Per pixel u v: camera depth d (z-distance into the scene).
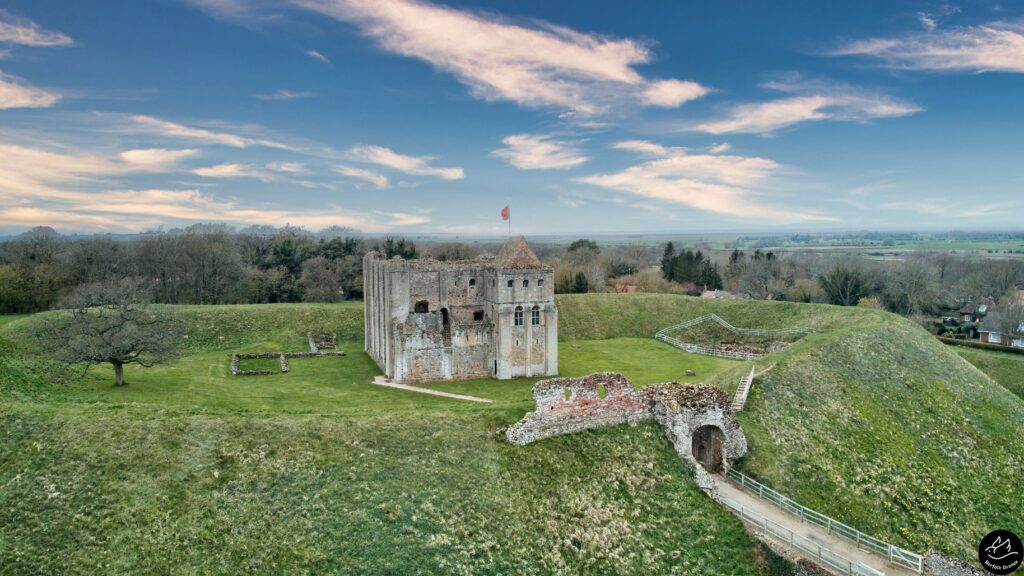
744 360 86.19
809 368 61.38
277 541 34.19
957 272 187.12
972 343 101.31
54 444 38.81
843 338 70.00
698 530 39.97
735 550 38.78
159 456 38.75
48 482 36.09
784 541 38.34
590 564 36.81
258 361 81.38
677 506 41.56
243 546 33.69
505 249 78.69
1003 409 62.84
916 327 83.69
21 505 34.53
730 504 42.19
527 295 76.19
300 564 32.97
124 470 37.38
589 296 115.12
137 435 40.22
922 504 46.03
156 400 55.00
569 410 46.56
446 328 77.56
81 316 61.19
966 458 52.88
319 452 41.03
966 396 63.47
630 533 39.25
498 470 41.97
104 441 39.34
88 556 32.06
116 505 35.00
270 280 134.12
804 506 43.12
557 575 35.66
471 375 76.25
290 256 148.12
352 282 145.12
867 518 43.28
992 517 46.50
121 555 32.28
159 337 62.31
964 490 48.66
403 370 72.31
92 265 122.38
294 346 91.38
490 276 77.56
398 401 61.81
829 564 36.16
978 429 57.75
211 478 37.75
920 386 63.00
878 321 82.75
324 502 37.06
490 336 77.19
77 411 42.75
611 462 44.41
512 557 35.97
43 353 62.44
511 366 76.00
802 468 46.84
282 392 63.78
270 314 99.00
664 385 50.78
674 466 45.00
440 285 77.94
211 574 31.97
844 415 54.88
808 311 97.81
